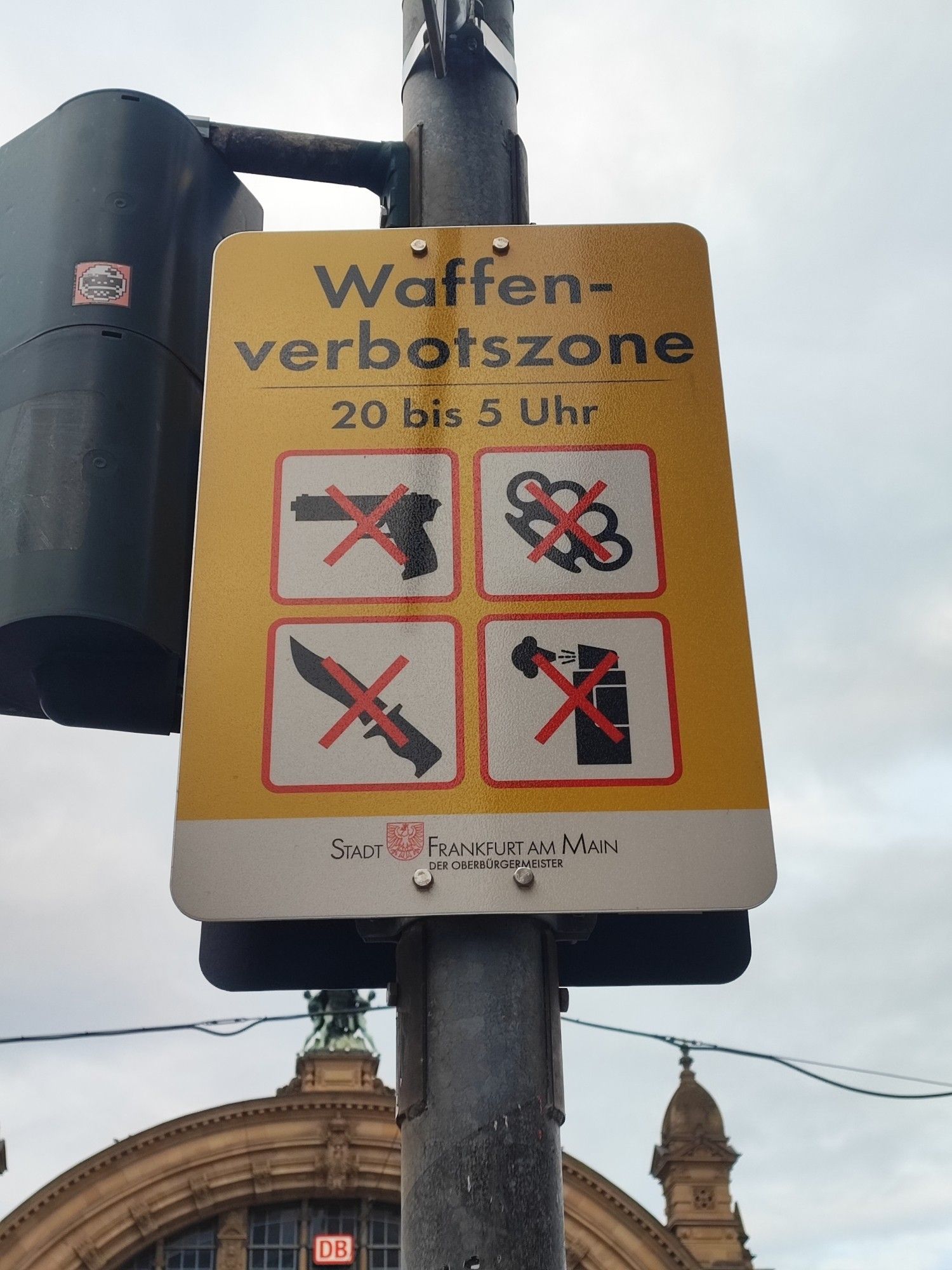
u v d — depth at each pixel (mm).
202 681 1067
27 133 1379
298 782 1031
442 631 1091
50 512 1151
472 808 1024
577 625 1098
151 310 1264
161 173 1335
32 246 1292
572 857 1011
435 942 987
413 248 1263
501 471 1165
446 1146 908
